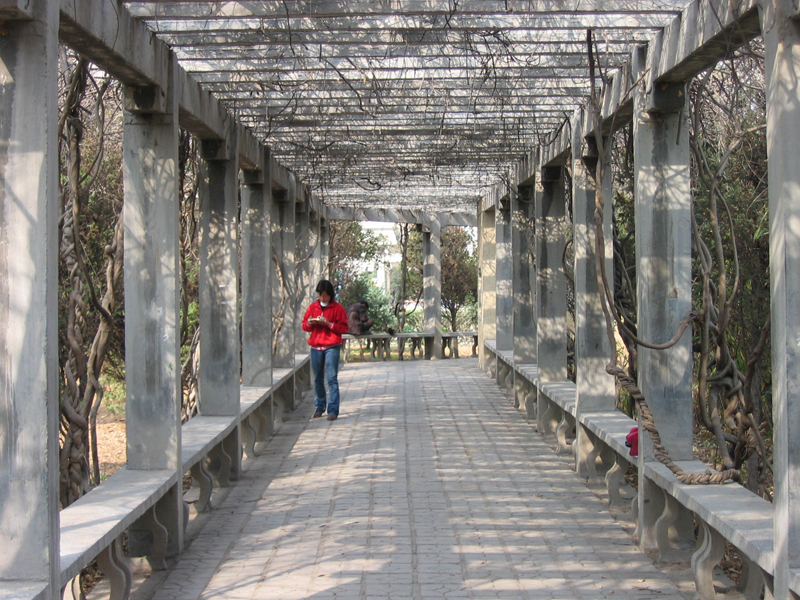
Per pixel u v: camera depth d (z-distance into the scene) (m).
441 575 3.85
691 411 4.25
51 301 2.63
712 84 5.14
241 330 8.05
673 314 4.23
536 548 4.26
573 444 6.25
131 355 4.20
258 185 7.42
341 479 5.89
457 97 5.77
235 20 4.05
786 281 2.54
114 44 3.43
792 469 2.53
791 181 2.53
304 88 5.53
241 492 5.55
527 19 4.08
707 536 3.47
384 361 15.57
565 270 6.96
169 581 3.81
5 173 2.60
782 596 2.57
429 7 3.75
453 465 6.31
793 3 2.51
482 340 13.55
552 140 6.73
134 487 3.81
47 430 2.60
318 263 12.64
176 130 4.27
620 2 3.67
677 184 4.23
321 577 3.84
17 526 2.59
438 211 15.40
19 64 2.58
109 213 6.05
